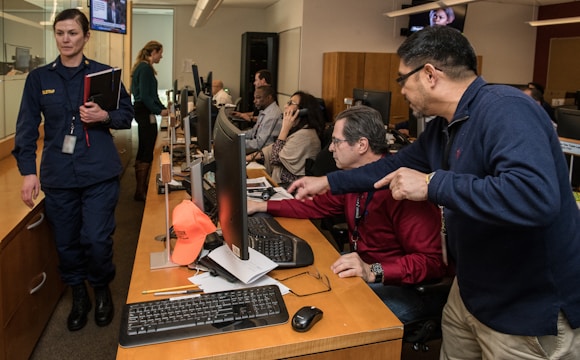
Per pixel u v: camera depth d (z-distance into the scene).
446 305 1.58
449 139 1.30
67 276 2.62
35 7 3.96
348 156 1.90
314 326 1.23
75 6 5.07
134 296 1.36
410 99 1.31
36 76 2.29
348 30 7.81
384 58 7.48
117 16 4.34
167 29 13.05
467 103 1.21
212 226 1.55
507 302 1.24
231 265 1.49
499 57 8.77
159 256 1.63
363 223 1.90
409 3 7.87
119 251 3.78
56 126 2.32
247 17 10.40
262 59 9.33
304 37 7.68
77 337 2.55
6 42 3.38
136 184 5.50
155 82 5.23
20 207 2.36
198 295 1.34
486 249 1.24
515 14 8.68
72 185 2.37
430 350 2.48
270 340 1.16
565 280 1.18
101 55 6.18
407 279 1.62
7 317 2.04
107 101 2.32
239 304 1.29
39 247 2.49
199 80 5.48
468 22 8.52
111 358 2.38
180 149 3.72
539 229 1.09
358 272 1.56
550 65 8.70
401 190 1.14
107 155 2.42
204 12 7.24
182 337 1.16
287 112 3.56
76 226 2.51
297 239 1.76
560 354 1.22
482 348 1.36
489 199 1.01
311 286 1.47
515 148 1.02
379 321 1.27
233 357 1.12
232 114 6.51
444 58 1.22
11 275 2.08
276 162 3.57
